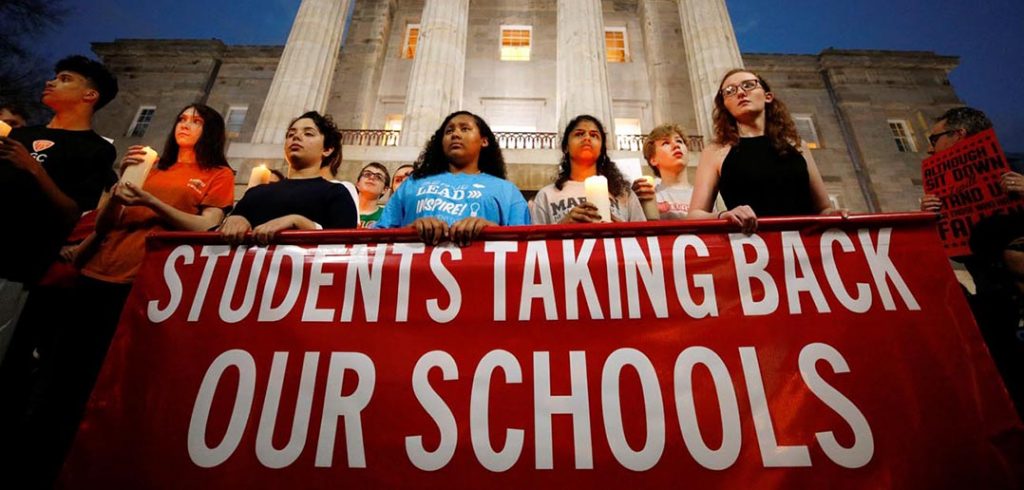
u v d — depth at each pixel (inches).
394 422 59.9
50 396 81.5
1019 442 54.1
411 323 66.3
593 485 55.4
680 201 150.7
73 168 101.0
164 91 637.3
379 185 194.1
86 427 61.6
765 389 59.4
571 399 59.9
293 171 113.2
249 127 628.7
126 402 63.0
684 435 57.2
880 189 576.4
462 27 480.7
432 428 59.2
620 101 612.1
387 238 72.8
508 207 103.0
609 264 68.6
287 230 75.0
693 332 63.5
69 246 106.3
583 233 70.9
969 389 57.4
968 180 116.2
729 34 453.7
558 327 64.8
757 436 56.8
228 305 69.2
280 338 66.2
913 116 622.5
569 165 129.7
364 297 68.7
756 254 68.1
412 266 70.4
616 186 125.5
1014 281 88.2
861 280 65.4
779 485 54.3
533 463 56.7
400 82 613.6
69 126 108.6
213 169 111.6
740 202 93.4
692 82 455.2
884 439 55.7
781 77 654.5
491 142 120.9
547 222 121.3
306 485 57.1
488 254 70.4
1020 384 81.7
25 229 85.2
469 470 56.8
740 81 103.3
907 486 53.3
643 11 654.5
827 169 597.3
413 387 61.9
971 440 54.8
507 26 650.8
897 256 66.5
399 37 647.8
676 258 68.5
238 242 73.8
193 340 66.7
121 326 68.4
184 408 62.1
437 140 115.6
